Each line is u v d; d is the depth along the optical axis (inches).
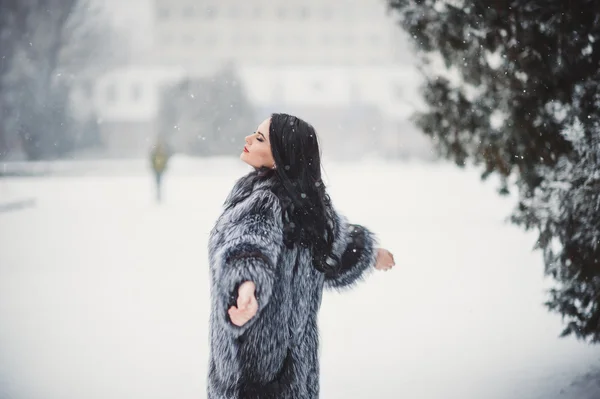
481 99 168.1
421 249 390.3
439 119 173.3
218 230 85.4
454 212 595.2
